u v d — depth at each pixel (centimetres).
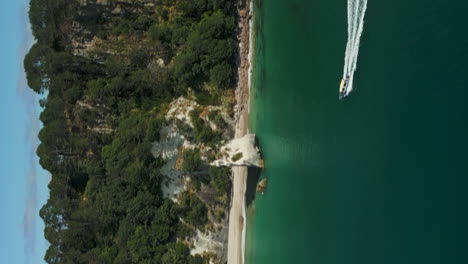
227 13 7600
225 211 7969
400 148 5441
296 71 6912
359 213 5881
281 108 7112
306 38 6769
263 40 7375
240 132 7625
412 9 5359
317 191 6538
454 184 4844
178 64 7675
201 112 7750
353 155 6034
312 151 6644
